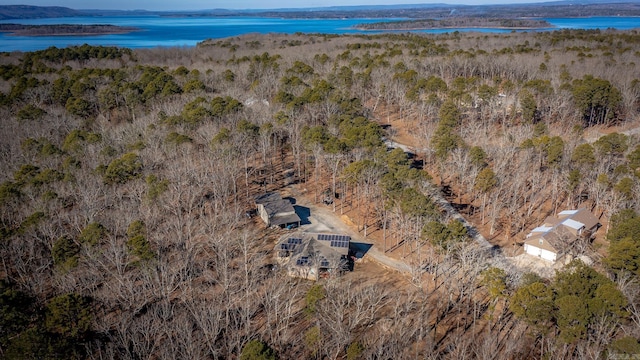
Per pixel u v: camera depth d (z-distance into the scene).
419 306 48.84
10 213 61.16
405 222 60.28
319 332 40.91
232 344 40.38
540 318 39.19
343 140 74.88
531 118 89.25
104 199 61.78
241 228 64.56
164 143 75.50
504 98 100.88
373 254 59.56
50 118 91.69
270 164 85.25
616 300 37.72
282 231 64.81
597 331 37.41
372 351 39.50
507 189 71.00
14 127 86.19
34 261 54.06
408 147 90.69
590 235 60.09
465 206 69.88
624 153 75.62
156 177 64.81
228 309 44.25
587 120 99.38
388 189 61.03
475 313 45.31
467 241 57.16
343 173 69.88
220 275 52.19
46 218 55.31
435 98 96.00
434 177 78.06
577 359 37.19
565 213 63.03
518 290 42.31
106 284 48.16
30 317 40.69
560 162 70.31
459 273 52.91
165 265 50.12
